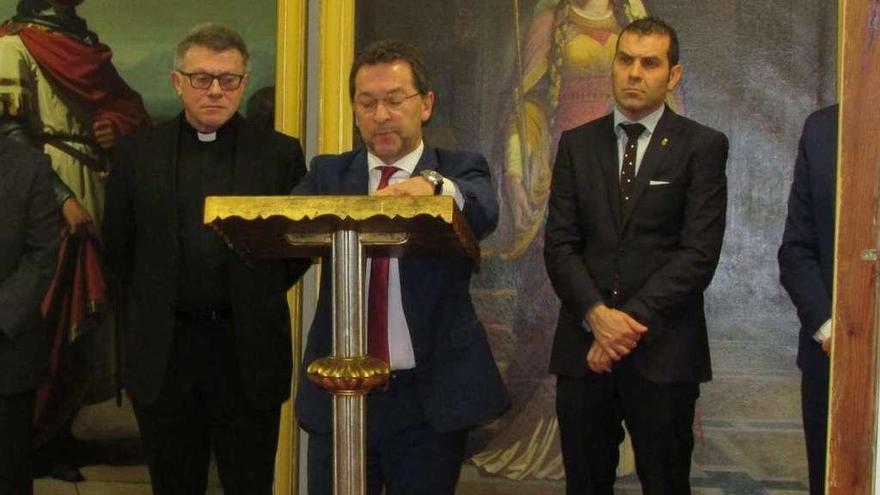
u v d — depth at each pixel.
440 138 4.09
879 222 1.77
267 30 4.07
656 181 3.16
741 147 3.94
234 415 3.10
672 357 3.07
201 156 3.18
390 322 2.57
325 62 4.05
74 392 4.11
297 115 4.02
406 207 1.67
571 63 4.03
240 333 3.03
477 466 4.02
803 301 3.02
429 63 4.08
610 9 4.02
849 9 1.78
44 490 4.11
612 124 3.32
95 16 4.16
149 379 3.03
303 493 4.05
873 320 1.77
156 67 4.14
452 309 2.62
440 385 2.57
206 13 4.11
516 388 4.02
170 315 3.04
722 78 3.95
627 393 3.14
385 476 2.64
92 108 4.15
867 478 1.77
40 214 3.29
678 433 3.12
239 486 3.11
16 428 3.26
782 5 3.93
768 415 3.90
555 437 3.98
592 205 3.23
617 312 3.04
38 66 4.16
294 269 3.22
